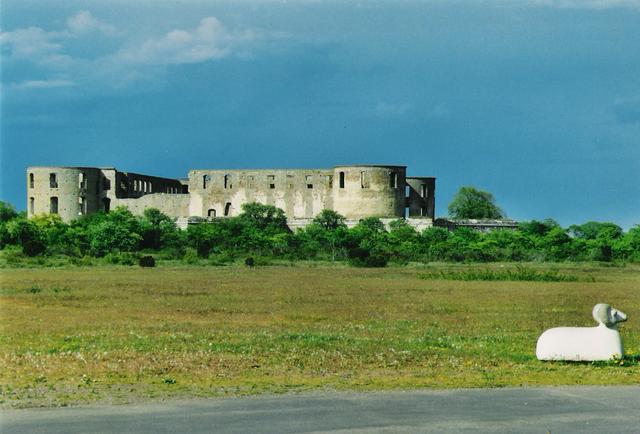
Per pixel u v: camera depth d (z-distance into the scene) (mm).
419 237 150000
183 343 32156
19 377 24922
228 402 21688
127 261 105875
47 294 56125
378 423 19625
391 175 188125
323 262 113375
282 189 199625
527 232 168375
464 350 30906
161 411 20656
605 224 182750
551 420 20016
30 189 196125
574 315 44406
